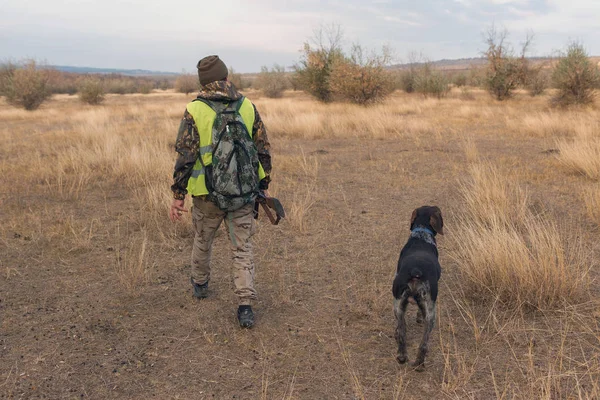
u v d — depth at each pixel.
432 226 3.64
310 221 6.25
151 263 5.00
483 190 6.79
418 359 3.12
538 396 2.85
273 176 8.77
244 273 3.68
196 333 3.67
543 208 6.44
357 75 23.64
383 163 9.91
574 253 4.89
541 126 13.93
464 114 18.94
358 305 4.06
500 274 4.09
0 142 13.50
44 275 4.70
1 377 3.12
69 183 8.32
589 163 8.33
